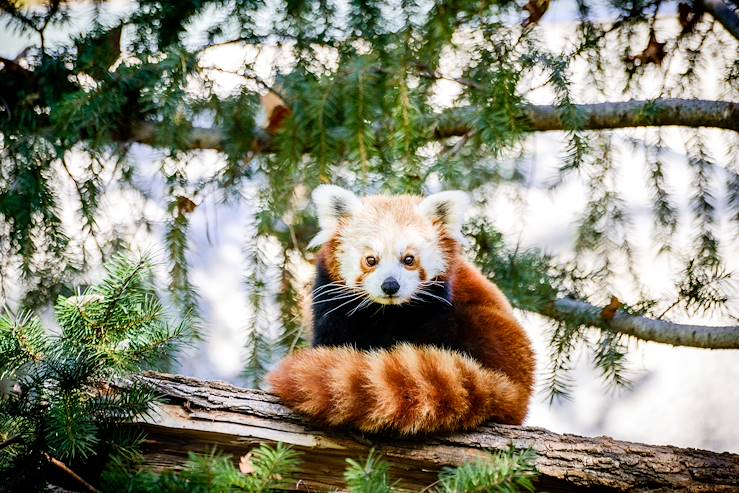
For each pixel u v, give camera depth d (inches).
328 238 271.6
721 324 323.6
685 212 355.6
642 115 285.7
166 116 263.6
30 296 264.1
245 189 297.1
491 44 250.7
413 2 252.5
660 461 189.2
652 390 471.5
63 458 182.2
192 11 253.4
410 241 260.1
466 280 269.7
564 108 260.1
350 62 254.2
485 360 243.6
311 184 284.2
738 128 286.5
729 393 464.4
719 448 446.6
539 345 318.7
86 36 266.1
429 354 206.2
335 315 265.0
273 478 153.7
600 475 187.5
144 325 175.3
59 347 172.9
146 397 180.4
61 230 264.5
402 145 258.7
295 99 268.4
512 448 168.1
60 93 276.5
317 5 266.7
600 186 302.0
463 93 276.8
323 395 190.2
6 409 170.9
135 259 176.6
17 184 261.3
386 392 191.5
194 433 185.8
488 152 289.3
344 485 190.5
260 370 285.6
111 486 154.9
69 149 267.6
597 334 300.2
